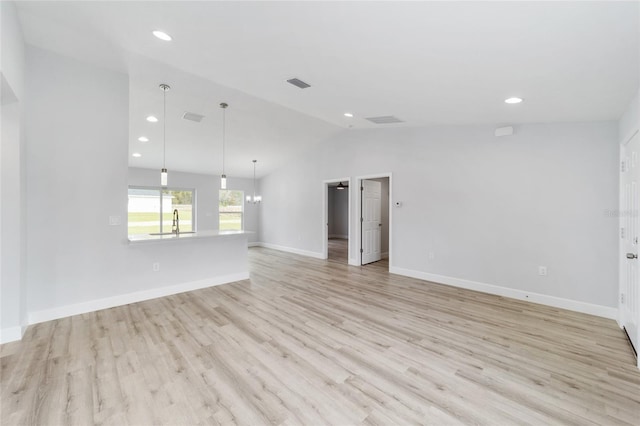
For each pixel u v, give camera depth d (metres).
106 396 1.91
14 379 2.08
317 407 1.83
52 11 2.29
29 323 3.02
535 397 1.94
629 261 2.82
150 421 1.70
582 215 3.47
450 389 2.02
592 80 2.25
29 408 1.79
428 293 4.22
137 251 3.78
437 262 4.80
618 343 2.70
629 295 2.82
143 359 2.37
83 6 2.14
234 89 3.93
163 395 1.93
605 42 1.71
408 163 5.18
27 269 3.01
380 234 6.90
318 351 2.53
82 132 3.30
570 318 3.29
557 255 3.65
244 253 5.01
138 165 7.33
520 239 3.93
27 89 2.95
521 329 2.99
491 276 4.20
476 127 4.31
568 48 1.81
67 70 3.18
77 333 2.84
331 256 7.41
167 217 8.02
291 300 3.89
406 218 5.21
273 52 2.39
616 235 3.26
